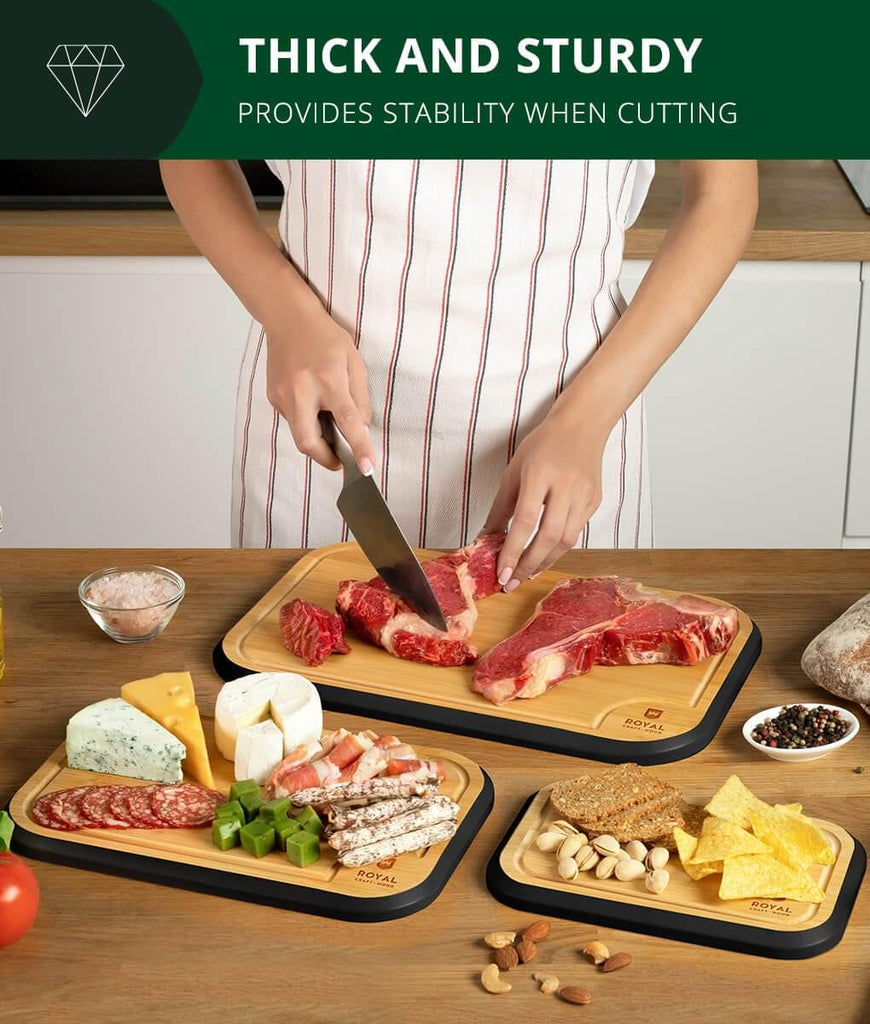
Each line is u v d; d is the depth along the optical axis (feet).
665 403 8.43
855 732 4.11
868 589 5.00
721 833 3.53
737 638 4.62
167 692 4.08
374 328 5.36
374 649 4.58
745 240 5.43
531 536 5.21
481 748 4.13
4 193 8.37
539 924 3.39
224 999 3.20
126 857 3.60
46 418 8.50
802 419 8.46
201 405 8.48
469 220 5.21
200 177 5.52
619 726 4.17
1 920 3.25
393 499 5.66
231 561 5.17
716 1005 3.18
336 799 3.71
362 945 3.37
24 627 4.73
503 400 5.47
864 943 3.36
